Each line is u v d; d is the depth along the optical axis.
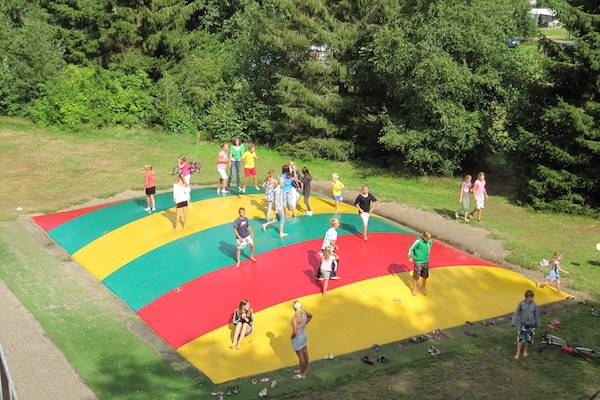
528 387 10.32
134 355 11.93
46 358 11.68
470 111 27.31
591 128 22.06
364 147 31.53
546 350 11.85
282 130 32.69
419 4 25.97
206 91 35.59
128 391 10.57
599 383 10.45
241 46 34.59
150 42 37.84
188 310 13.50
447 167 27.28
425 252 13.73
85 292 14.97
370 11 29.14
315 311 13.10
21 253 17.44
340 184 19.80
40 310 13.87
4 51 35.81
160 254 16.19
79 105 34.44
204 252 16.03
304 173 18.94
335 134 31.97
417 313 13.40
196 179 25.47
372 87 30.86
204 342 12.27
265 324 12.69
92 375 11.12
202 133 34.91
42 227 19.62
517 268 17.03
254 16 32.62
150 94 37.00
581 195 22.81
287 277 14.49
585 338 12.36
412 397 10.01
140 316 13.74
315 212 19.56
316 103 29.89
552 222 21.72
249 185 23.75
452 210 22.81
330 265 13.59
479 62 26.41
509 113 24.67
